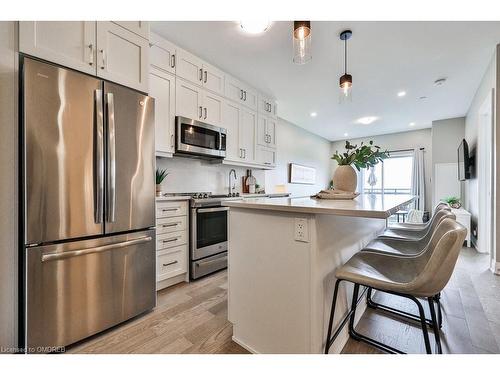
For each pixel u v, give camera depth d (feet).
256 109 12.05
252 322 4.57
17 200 4.52
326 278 4.14
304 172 19.84
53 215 4.54
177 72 8.31
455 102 13.56
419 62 9.34
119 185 5.48
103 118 5.19
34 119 4.33
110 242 5.37
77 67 5.06
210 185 11.21
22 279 4.46
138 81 6.12
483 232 11.73
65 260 4.73
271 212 4.24
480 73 10.23
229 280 4.99
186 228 8.23
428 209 19.04
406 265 4.14
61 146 4.63
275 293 4.20
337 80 11.01
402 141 20.39
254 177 13.71
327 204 4.22
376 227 8.33
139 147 5.89
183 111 8.52
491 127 9.30
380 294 7.31
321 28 7.26
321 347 3.94
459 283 8.02
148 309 6.11
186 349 4.71
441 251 2.89
